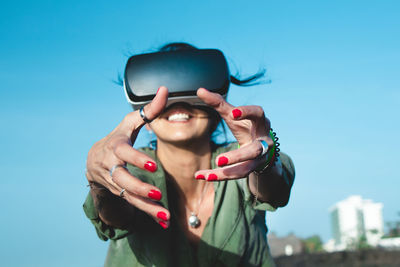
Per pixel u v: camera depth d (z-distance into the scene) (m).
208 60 1.40
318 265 12.52
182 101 1.40
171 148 1.50
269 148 1.11
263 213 1.70
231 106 1.04
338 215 76.12
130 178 0.94
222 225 1.52
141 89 1.38
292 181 1.41
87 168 1.06
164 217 0.98
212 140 1.79
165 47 1.87
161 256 1.48
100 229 1.37
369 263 11.62
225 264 1.53
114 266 1.57
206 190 1.61
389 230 27.09
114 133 1.04
